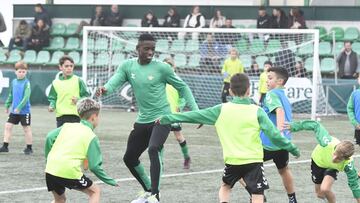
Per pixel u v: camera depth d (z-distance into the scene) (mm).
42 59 29281
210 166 12969
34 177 11477
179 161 13523
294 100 23516
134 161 9578
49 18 30062
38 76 26281
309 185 11164
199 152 14875
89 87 25688
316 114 23000
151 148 9156
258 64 25156
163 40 26828
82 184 7574
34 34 29578
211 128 20016
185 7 29375
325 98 24016
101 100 25719
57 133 7684
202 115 7672
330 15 28078
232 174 7641
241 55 25516
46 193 10125
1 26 29406
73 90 12492
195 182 11281
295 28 25984
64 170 7488
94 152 7551
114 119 21828
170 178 11625
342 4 29750
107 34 25891
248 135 7551
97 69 25891
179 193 10336
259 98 20375
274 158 8969
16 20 31688
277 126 8719
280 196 10234
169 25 27609
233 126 7582
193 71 25797
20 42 29984
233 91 7672
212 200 9852
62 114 12453
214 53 25906
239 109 7613
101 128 19219
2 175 11641
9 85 26281
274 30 23703
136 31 25609
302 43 25125
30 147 14211
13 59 29641
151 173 9117
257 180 7500
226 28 25156
